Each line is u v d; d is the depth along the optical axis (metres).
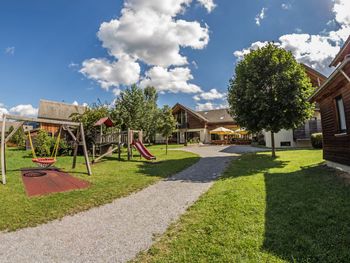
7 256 3.70
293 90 13.59
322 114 10.59
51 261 3.55
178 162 14.11
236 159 14.80
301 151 17.30
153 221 5.00
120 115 27.45
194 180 9.02
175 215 5.30
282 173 9.26
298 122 14.12
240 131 34.03
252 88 13.94
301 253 3.38
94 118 20.83
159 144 38.81
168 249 3.79
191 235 4.21
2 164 8.68
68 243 4.10
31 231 4.58
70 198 6.57
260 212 5.03
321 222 4.31
